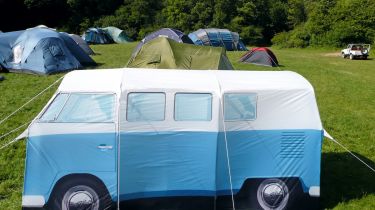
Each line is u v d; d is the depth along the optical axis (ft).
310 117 23.56
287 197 23.57
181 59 56.80
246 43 180.65
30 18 186.91
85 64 70.74
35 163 21.68
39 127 21.71
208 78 23.86
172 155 22.59
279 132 23.29
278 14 189.57
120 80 23.02
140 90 22.25
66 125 21.84
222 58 58.18
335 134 39.70
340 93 60.49
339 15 164.66
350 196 26.30
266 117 23.22
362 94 60.59
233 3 181.37
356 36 159.53
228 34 119.96
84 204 22.07
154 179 22.58
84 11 189.57
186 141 22.62
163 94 22.44
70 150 21.81
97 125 21.90
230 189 23.26
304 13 189.47
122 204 22.33
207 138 22.70
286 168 23.48
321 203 25.25
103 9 190.39
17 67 62.59
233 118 22.90
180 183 22.85
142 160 22.33
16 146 33.19
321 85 66.23
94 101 22.29
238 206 23.40
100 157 21.97
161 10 190.60
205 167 22.86
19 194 25.53
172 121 22.47
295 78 24.90
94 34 138.10
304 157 23.50
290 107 23.43
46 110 22.21
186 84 22.94
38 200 21.84
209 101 22.74
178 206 23.07
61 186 21.89
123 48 113.50
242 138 23.03
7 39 63.93
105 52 98.63
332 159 32.86
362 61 112.68
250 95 23.09
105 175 22.03
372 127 42.68
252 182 23.39
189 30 179.73
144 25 182.60
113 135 21.93
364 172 30.30
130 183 22.29
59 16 191.31
